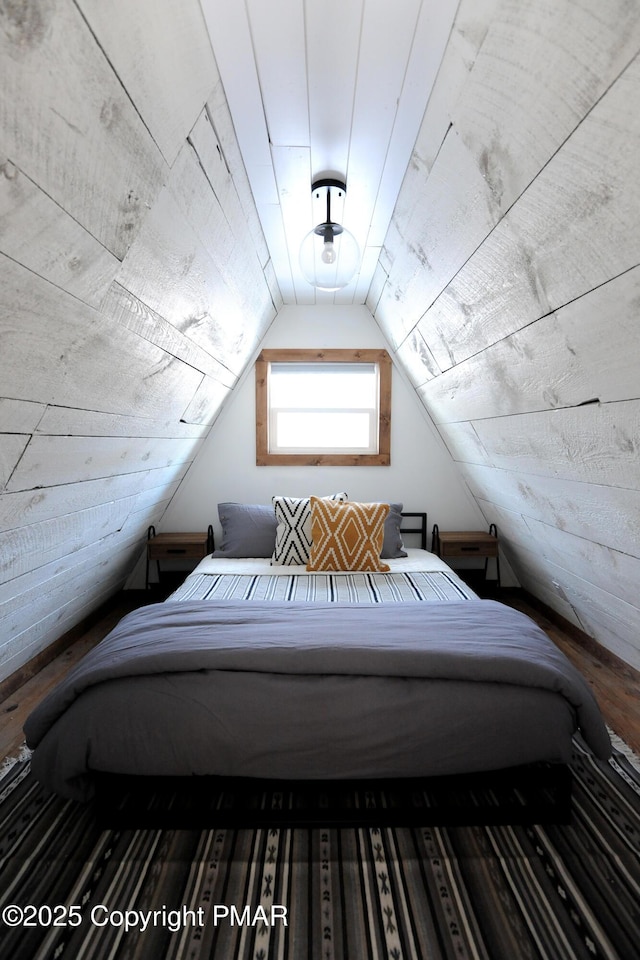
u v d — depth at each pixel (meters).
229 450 3.28
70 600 2.37
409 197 1.56
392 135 1.34
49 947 1.04
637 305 0.96
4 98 0.65
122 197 1.00
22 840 1.32
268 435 3.31
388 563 2.75
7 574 1.58
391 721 1.27
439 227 1.49
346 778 1.27
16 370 1.03
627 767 1.62
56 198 0.83
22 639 2.06
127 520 2.50
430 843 1.31
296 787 1.31
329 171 1.55
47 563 1.82
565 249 1.03
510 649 1.39
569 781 1.35
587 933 1.07
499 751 1.27
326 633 1.47
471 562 3.37
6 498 1.32
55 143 0.76
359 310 3.19
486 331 1.59
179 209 1.25
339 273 1.86
